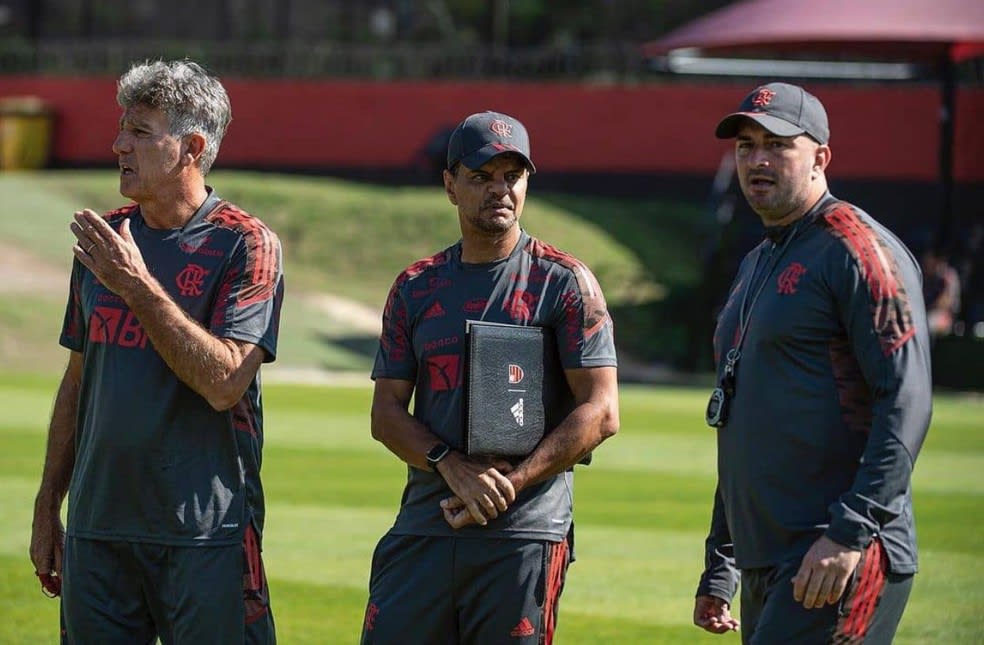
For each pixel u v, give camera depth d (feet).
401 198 336.29
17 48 424.46
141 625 58.59
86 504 57.93
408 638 59.11
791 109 54.54
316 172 386.93
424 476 59.67
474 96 378.73
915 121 345.10
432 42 488.44
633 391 211.82
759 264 56.70
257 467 60.08
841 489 53.62
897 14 237.25
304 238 310.86
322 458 142.92
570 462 58.39
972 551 105.40
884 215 346.95
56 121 391.65
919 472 140.05
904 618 86.99
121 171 58.08
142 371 57.21
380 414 60.44
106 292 58.29
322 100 386.11
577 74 396.78
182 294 57.82
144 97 57.47
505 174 58.85
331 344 243.60
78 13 516.32
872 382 52.31
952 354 222.28
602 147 371.76
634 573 98.58
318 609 88.28
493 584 58.39
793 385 53.83
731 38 244.42
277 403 183.52
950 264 246.06
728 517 56.70
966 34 232.53
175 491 57.06
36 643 80.12
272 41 482.69
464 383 58.23
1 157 377.50
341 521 113.29
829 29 235.40
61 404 61.82
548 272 59.72
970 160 338.54
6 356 217.36
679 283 280.31
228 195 328.29
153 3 526.57
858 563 51.49
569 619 87.30
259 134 388.37
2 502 116.98
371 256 305.73
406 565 59.62
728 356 56.54
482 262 59.93
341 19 504.02
